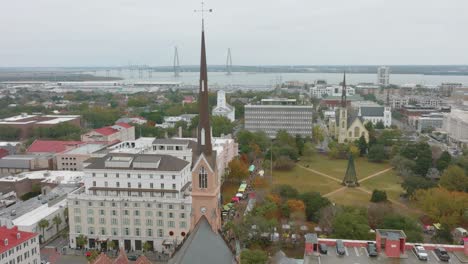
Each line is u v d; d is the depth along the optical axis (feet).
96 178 623.77
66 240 637.30
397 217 584.40
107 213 610.24
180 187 619.67
